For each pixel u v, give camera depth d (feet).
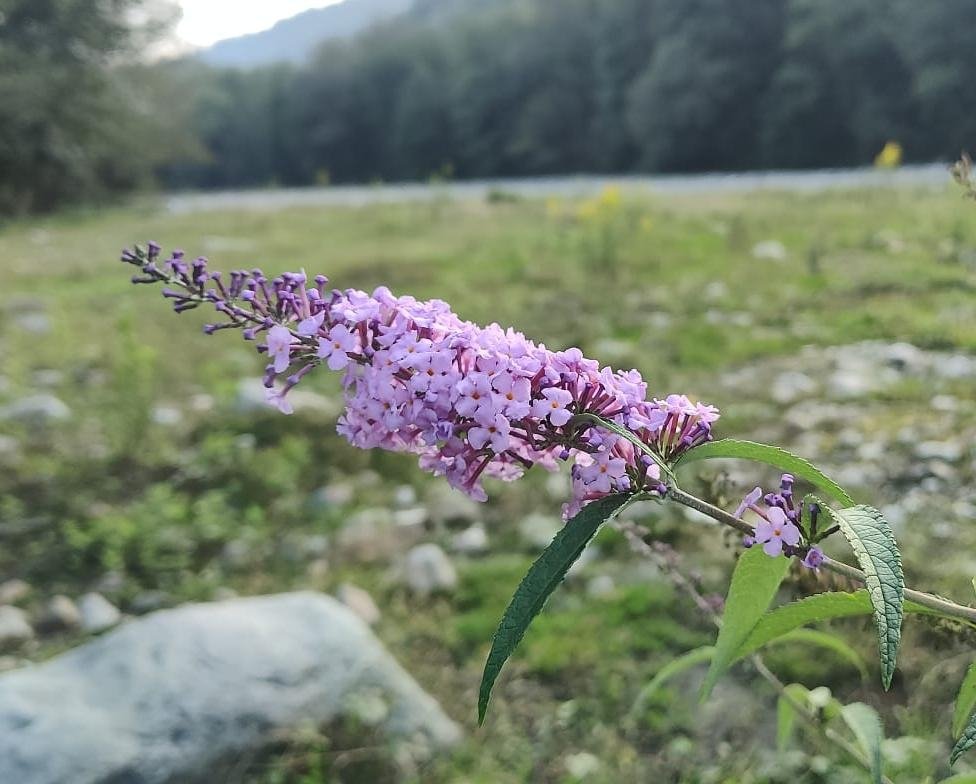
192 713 9.32
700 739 9.67
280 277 4.89
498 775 9.49
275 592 13.51
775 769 8.89
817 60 123.34
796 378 19.57
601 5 158.71
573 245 40.93
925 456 14.76
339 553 14.46
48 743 8.86
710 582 11.54
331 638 10.23
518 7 189.06
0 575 14.47
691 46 138.51
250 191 204.95
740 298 27.48
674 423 4.71
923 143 110.73
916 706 9.17
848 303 25.66
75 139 102.83
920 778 8.29
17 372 22.81
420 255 41.19
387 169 212.64
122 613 13.51
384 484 16.83
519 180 168.45
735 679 10.38
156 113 117.50
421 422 4.58
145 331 28.37
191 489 16.92
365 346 4.82
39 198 101.45
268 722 9.46
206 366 23.76
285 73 225.35
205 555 14.89
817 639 6.59
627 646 11.23
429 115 193.26
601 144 160.45
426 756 9.71
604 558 13.26
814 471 4.35
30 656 12.48
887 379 19.06
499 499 15.60
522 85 175.42
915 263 29.60
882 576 3.82
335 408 19.89
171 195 173.06
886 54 113.91
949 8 102.89
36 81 97.35
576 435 4.67
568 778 9.34
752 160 135.85
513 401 4.52
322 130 215.72
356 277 35.96
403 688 10.19
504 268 36.17
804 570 6.10
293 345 4.85
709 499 6.53
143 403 18.38
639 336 24.41
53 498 16.62
